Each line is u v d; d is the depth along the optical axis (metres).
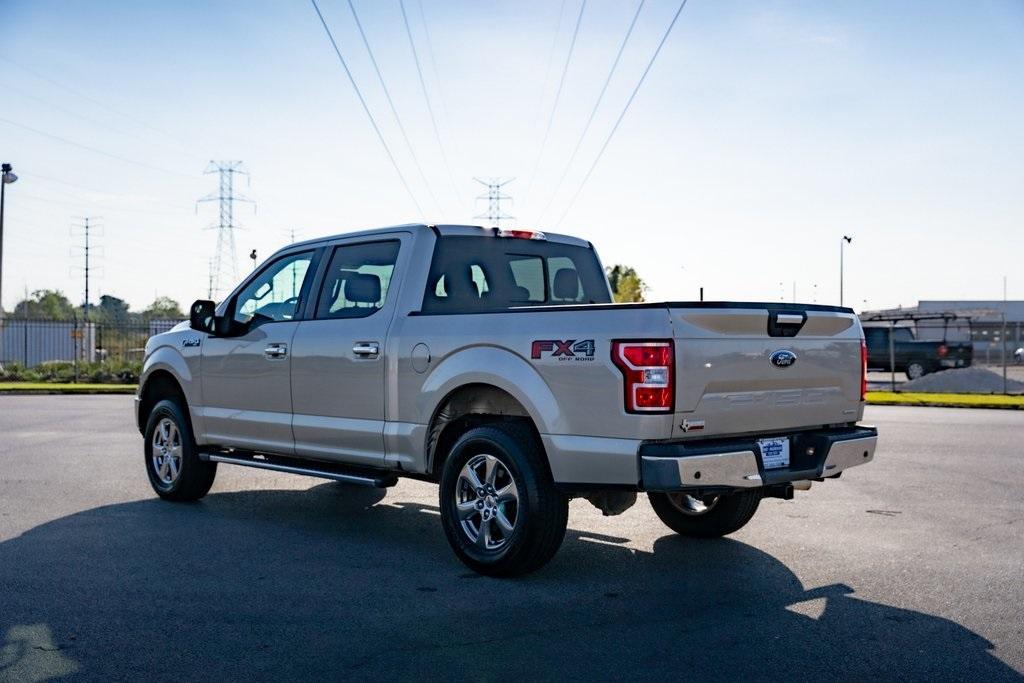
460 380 5.73
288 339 6.94
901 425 15.62
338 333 6.58
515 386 5.42
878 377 34.91
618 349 5.00
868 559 6.02
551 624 4.65
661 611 4.88
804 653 4.23
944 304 63.00
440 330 5.92
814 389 5.66
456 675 3.95
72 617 4.71
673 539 6.63
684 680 3.90
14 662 4.08
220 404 7.50
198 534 6.69
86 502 7.92
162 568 5.70
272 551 6.18
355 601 5.04
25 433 13.32
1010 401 21.66
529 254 7.00
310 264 7.11
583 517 7.47
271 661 4.11
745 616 4.79
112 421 15.31
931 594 5.20
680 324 4.97
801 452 5.58
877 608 4.93
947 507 7.86
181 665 4.05
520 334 5.47
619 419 5.00
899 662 4.12
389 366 6.19
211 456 7.52
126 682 3.86
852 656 4.20
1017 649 4.30
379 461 6.30
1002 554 6.15
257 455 7.39
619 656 4.18
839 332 5.85
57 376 29.36
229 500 8.10
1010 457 11.12
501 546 5.52
